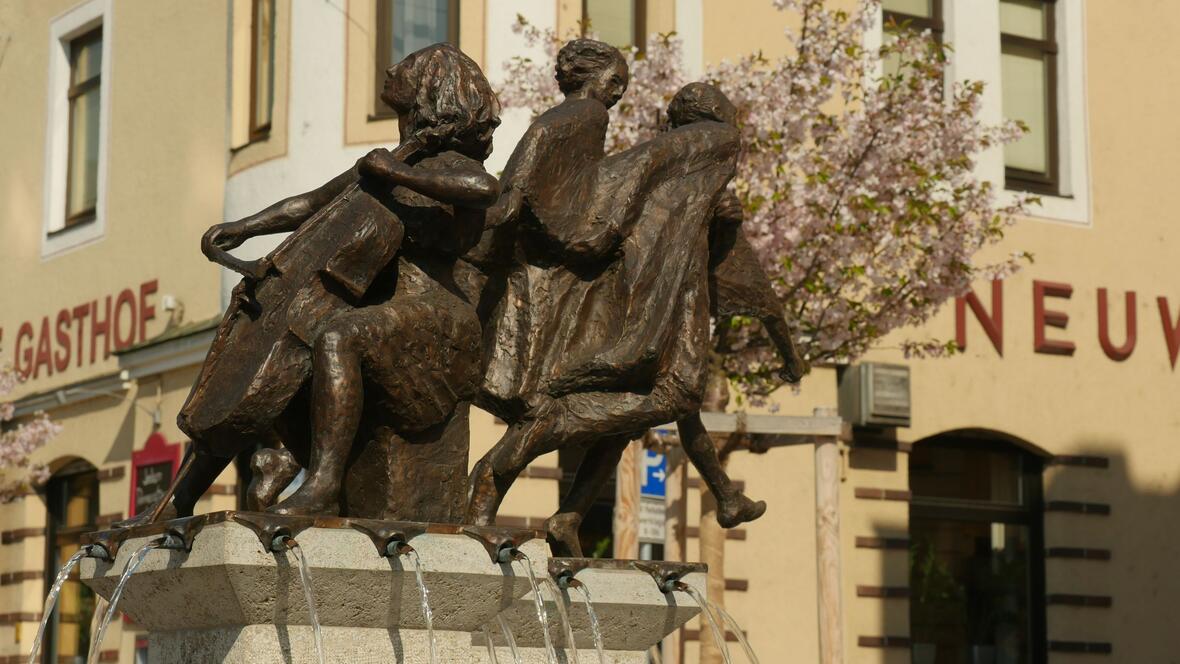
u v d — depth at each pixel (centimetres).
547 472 2006
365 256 730
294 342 720
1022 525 2333
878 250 1828
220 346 728
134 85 2545
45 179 2728
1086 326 2370
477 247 780
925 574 2259
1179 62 2508
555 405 793
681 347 812
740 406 1731
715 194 841
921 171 1669
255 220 769
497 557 704
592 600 774
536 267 804
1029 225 2350
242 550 650
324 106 2122
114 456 2450
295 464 720
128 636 2348
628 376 798
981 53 2344
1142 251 2433
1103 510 2350
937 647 2256
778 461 2106
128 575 682
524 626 757
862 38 2223
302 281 726
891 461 2198
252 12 2284
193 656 690
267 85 2242
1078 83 2420
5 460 2509
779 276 1617
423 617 700
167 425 2341
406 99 770
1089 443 2352
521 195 783
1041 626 2317
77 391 2436
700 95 867
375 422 737
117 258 2536
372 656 690
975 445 2317
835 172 1683
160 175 2462
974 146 1769
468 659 718
